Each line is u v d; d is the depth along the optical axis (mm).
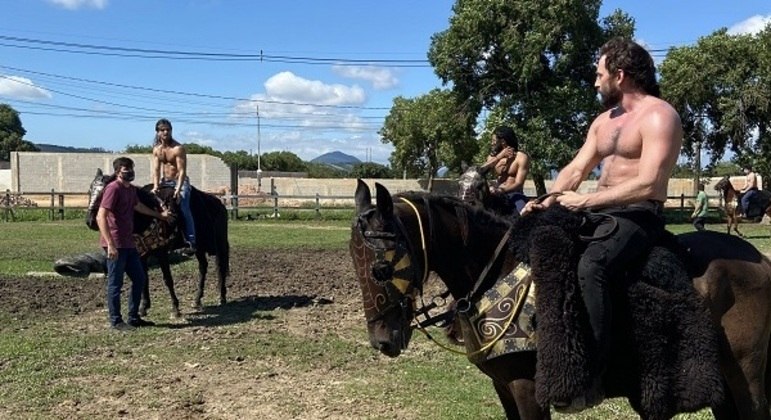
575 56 29469
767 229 24625
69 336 8008
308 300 10414
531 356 3426
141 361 7004
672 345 3307
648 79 3475
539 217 3453
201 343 7727
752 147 31500
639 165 3361
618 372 3418
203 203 9688
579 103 28688
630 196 3281
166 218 8797
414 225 3520
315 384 6281
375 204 3514
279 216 30172
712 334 3318
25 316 9086
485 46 30219
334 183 43688
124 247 8344
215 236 9867
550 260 3281
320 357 7172
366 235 3393
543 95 30062
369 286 3367
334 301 10391
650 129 3301
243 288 11500
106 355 7211
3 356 7082
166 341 7832
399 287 3367
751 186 21469
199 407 5676
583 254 3332
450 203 3670
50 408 5613
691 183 38812
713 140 33594
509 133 6352
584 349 3215
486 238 3656
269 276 12812
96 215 8562
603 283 3260
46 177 42562
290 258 15617
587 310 3246
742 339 3500
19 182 42250
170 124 9344
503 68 30859
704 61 31062
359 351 7414
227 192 36250
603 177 3559
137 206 8570
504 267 3594
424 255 3516
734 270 3516
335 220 29359
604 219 3434
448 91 32312
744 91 30109
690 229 24312
